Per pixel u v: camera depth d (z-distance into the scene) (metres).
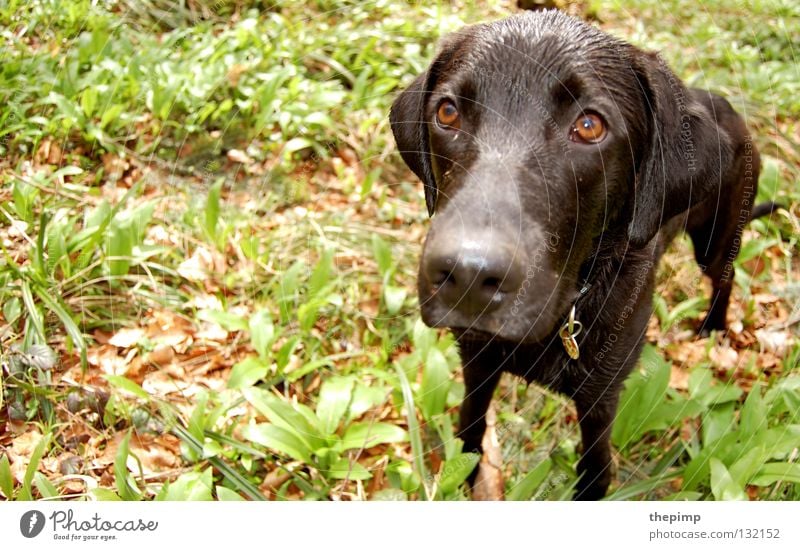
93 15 0.79
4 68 0.73
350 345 0.62
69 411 0.53
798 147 0.82
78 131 0.72
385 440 0.50
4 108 0.72
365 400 0.52
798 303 0.69
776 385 0.58
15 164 0.70
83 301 0.60
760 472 0.50
